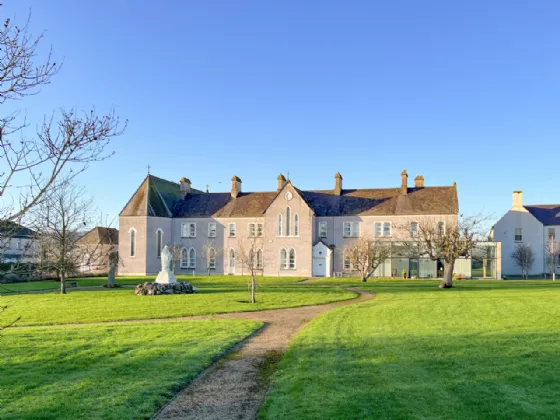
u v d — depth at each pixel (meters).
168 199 69.69
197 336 17.09
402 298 30.28
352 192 66.38
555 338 15.48
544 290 35.78
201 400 10.46
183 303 28.64
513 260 70.06
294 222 62.56
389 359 13.12
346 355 13.77
